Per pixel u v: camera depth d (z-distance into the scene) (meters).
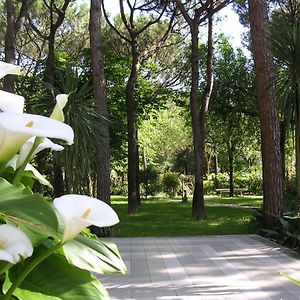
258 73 9.27
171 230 10.65
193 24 13.27
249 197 25.19
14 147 0.98
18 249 0.87
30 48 20.28
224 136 21.36
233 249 7.72
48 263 1.09
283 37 8.71
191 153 33.22
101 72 9.79
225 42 18.75
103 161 9.55
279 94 9.09
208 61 14.78
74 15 19.80
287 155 20.19
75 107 8.78
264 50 9.12
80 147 8.55
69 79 8.95
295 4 15.13
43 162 12.38
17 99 1.26
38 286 1.06
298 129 8.71
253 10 9.25
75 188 8.82
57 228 0.89
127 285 5.23
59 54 15.95
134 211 14.76
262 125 9.39
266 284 5.25
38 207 0.92
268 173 9.30
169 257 7.00
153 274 5.80
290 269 6.08
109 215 0.95
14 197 0.98
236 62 18.39
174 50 19.59
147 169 26.48
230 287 5.13
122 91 17.14
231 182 25.64
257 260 6.73
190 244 8.30
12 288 0.97
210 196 26.67
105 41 17.48
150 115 21.47
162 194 26.00
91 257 1.09
